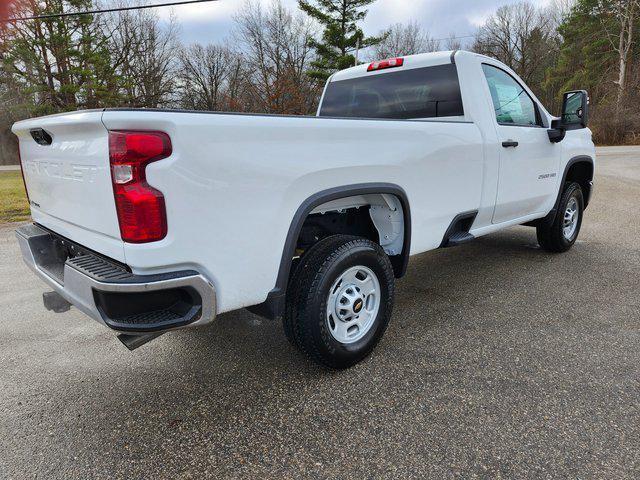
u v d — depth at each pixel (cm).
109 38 3319
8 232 714
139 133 183
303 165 234
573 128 429
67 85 2880
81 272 203
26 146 280
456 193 341
